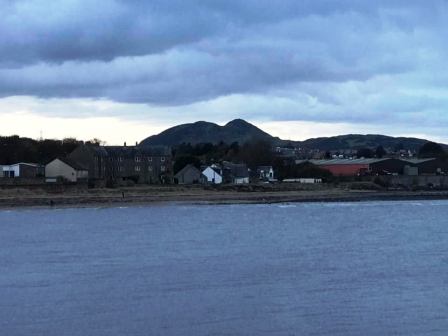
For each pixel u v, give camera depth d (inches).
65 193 6008.9
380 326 1486.2
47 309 1667.1
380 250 2733.8
